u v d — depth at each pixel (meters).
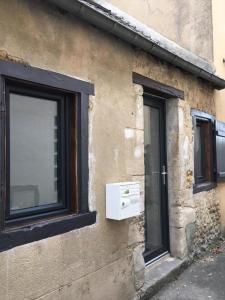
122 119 4.14
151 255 5.28
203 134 6.99
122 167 4.12
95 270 3.66
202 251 6.24
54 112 3.46
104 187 3.82
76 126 3.52
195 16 7.33
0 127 2.77
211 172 6.98
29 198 3.22
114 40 4.04
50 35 3.21
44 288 3.08
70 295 3.35
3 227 2.78
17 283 2.84
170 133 5.69
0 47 2.77
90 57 3.67
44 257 3.08
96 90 3.74
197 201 6.22
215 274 5.30
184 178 5.76
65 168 3.53
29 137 3.22
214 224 6.92
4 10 2.81
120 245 4.06
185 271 5.45
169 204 5.69
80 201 3.52
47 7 3.18
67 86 3.37
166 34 7.55
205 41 7.23
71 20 3.44
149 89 4.95
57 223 3.22
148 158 5.39
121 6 7.39
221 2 7.74
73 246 3.39
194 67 5.66
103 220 3.79
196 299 4.49
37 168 3.29
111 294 3.90
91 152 3.66
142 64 4.62
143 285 4.50
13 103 3.07
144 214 4.98
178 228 5.60
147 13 7.62
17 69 2.89
